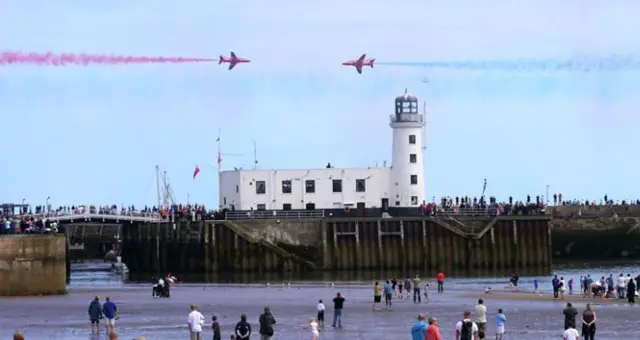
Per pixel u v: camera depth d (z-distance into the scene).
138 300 192.38
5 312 171.38
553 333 147.50
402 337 142.75
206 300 192.12
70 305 181.25
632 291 184.75
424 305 181.50
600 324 156.25
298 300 190.88
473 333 126.06
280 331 148.88
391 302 184.00
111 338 107.56
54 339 141.88
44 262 198.38
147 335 145.38
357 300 190.75
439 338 114.50
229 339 141.00
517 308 176.75
